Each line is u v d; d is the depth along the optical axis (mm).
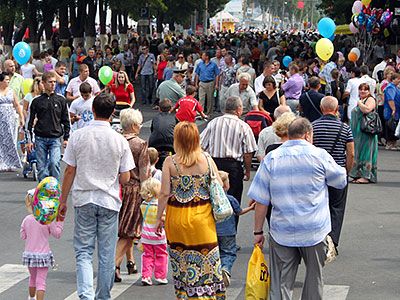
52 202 19359
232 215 20359
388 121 47719
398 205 32344
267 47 104625
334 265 23828
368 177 37156
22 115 37906
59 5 99125
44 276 19766
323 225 17484
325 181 17531
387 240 26766
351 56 62500
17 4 94688
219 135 24344
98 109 19344
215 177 18609
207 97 60688
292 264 17625
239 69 54188
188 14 183250
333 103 23719
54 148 33000
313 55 83062
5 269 23484
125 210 22125
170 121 32531
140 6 111375
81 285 18781
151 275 22078
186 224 18391
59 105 32875
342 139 23531
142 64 73312
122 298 20781
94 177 19125
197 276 18531
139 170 22203
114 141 19219
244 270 23312
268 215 21984
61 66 41250
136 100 77000
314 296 17594
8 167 39312
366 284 22062
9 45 98125
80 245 19172
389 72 48219
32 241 19641
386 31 80562
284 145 17672
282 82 43031
